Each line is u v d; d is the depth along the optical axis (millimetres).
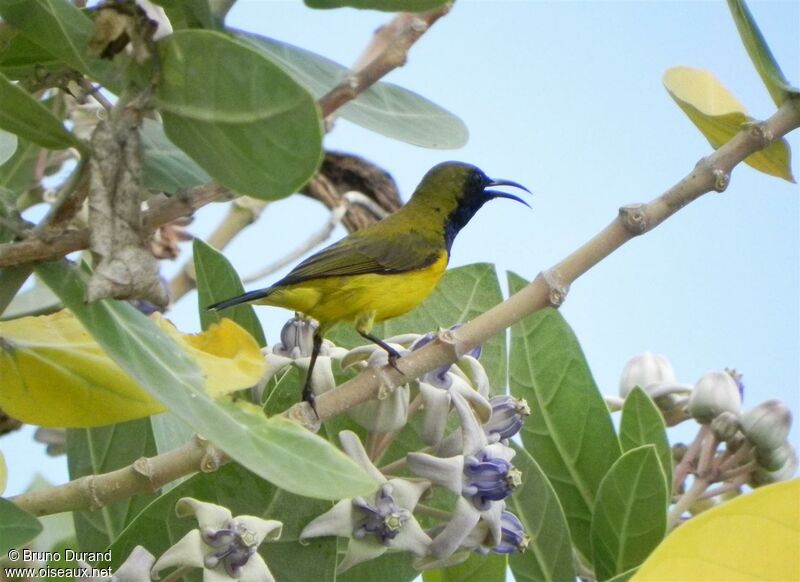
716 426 8648
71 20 5305
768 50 6387
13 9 5305
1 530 5344
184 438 8062
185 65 4758
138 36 4922
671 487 8367
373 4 5137
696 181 6297
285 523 6645
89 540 7480
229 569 5898
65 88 6426
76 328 6242
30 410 6086
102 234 4980
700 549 4848
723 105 7488
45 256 5238
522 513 7891
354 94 5875
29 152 10055
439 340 6391
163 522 6625
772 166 6902
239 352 5941
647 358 9875
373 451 6684
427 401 6488
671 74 7527
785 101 6348
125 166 5047
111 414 6141
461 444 6570
